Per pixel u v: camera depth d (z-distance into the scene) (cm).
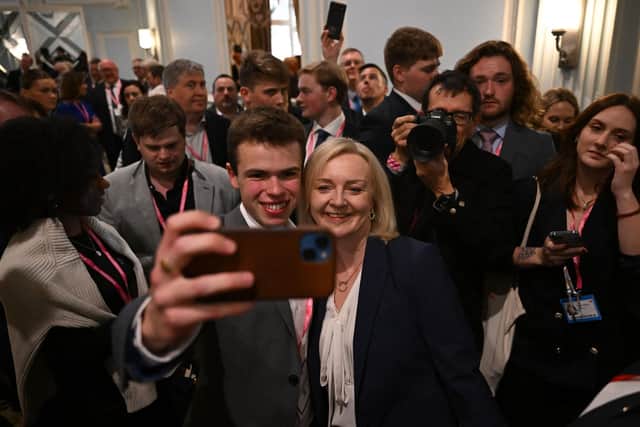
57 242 96
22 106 154
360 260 100
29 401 95
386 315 91
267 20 664
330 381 92
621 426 75
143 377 52
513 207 137
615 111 118
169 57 664
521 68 177
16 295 91
